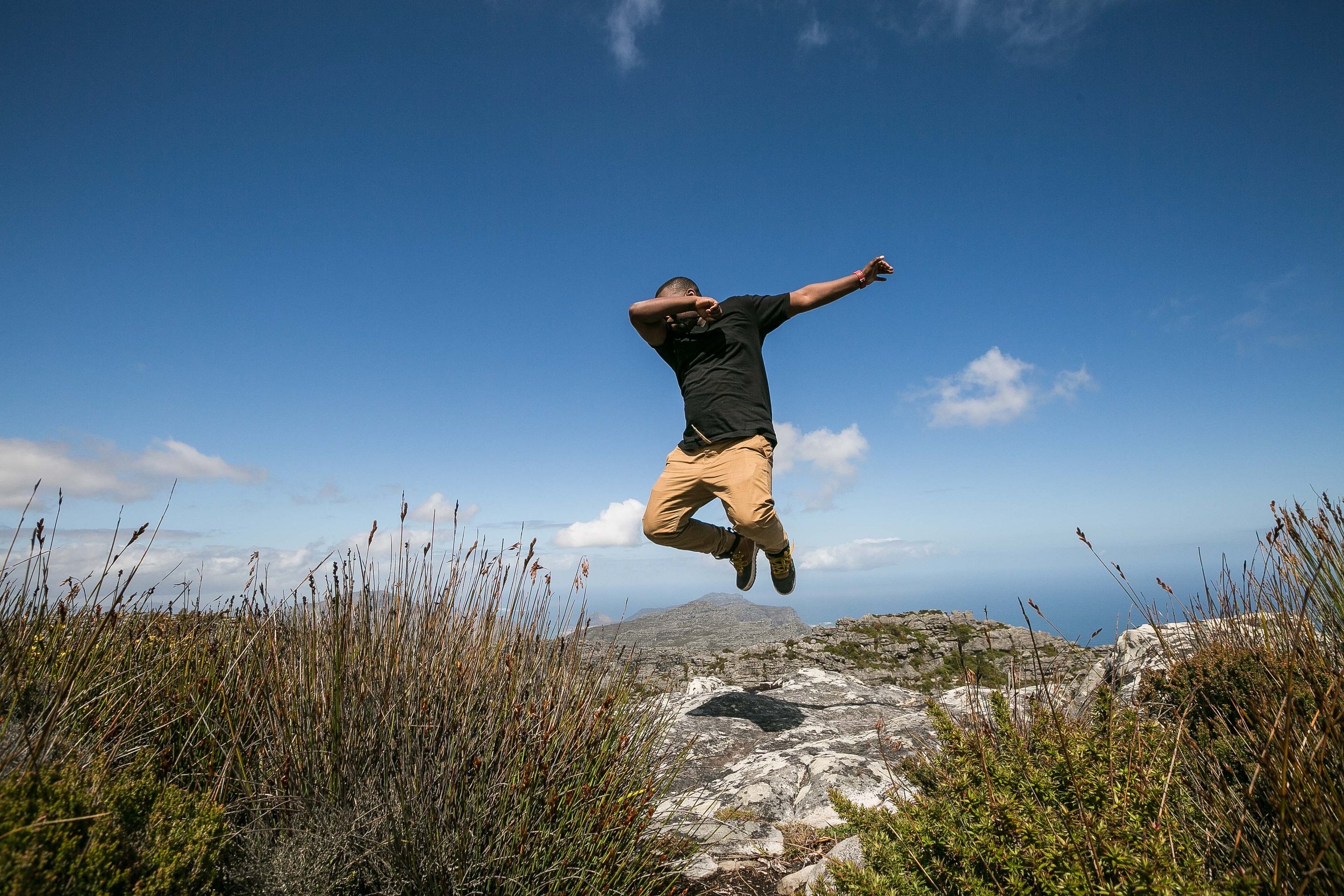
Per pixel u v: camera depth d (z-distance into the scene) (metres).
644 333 4.28
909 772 2.81
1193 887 1.39
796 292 4.33
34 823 1.36
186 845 1.64
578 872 2.15
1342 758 1.58
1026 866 1.69
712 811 3.52
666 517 4.39
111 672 2.12
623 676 3.01
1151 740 2.10
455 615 2.58
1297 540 2.32
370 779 2.08
